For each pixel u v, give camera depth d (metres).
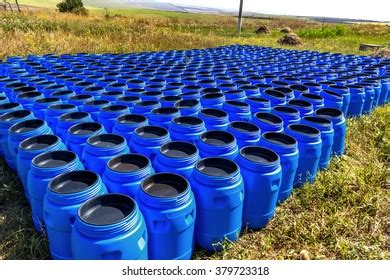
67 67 5.88
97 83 4.61
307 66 6.70
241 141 2.77
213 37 14.77
